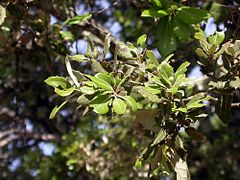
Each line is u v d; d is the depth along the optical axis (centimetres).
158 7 74
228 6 79
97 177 123
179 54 81
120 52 65
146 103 71
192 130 61
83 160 125
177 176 61
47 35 85
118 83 59
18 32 88
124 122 119
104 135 124
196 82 70
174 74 61
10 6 81
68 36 86
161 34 74
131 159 117
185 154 61
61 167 132
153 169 62
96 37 96
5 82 123
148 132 66
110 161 120
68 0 92
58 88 61
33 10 99
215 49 64
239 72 63
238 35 75
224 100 65
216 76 64
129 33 134
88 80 60
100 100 58
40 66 128
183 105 60
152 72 62
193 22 73
